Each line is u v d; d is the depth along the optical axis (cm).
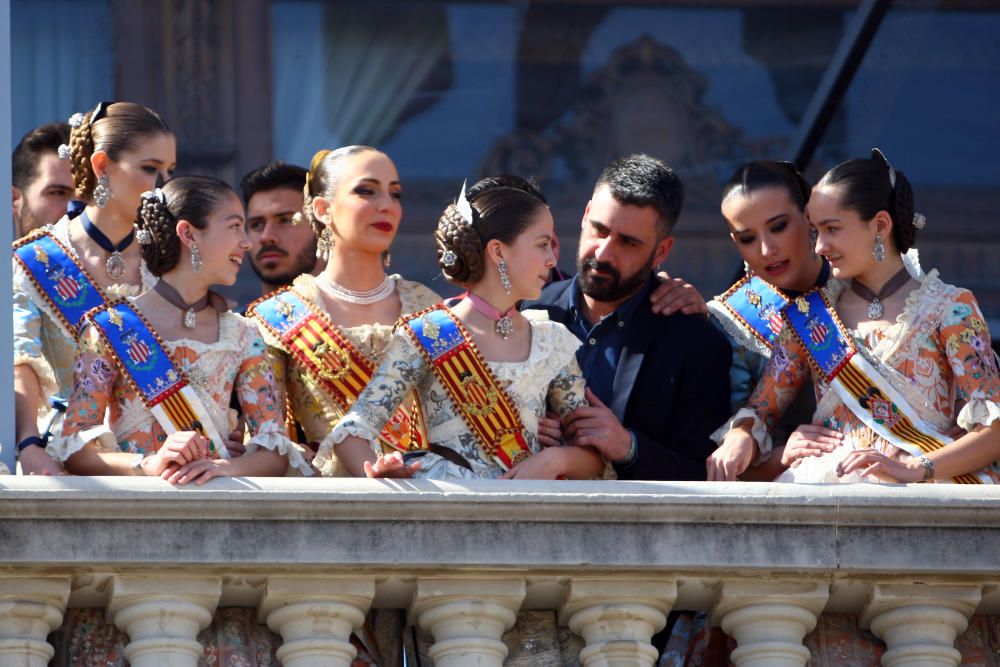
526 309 2006
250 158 3044
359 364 1808
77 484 1462
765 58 3294
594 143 3269
